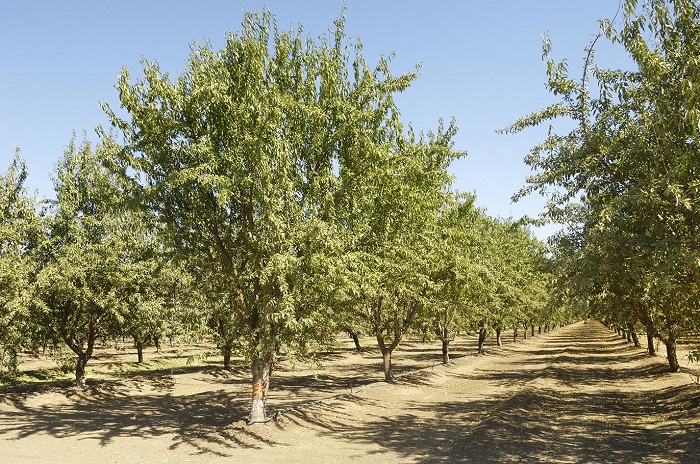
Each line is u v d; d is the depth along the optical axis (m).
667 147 8.80
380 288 18.41
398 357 46.47
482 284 24.83
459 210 24.61
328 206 13.62
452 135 20.86
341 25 14.96
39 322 22.94
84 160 24.62
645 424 15.05
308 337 14.23
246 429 14.24
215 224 14.43
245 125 13.22
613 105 10.56
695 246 8.30
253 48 13.23
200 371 33.69
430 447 12.98
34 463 11.69
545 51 10.71
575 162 10.34
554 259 11.41
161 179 14.00
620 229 9.65
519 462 11.10
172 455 12.39
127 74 13.53
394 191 15.77
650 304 16.95
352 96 14.98
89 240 24.41
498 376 30.19
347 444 13.55
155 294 26.09
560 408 18.11
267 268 12.04
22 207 22.62
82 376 25.55
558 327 122.94
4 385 27.17
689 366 28.48
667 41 8.82
